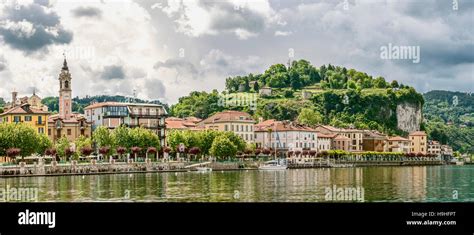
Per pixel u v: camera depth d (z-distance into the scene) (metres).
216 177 142.75
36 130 168.88
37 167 137.12
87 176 141.38
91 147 171.25
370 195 95.31
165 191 100.62
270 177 144.88
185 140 189.75
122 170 156.50
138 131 179.38
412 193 99.38
